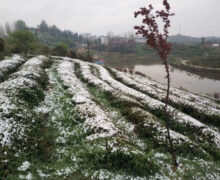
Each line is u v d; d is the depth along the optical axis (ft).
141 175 22.94
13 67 71.05
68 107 43.42
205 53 344.69
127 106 47.70
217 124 45.55
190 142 32.14
